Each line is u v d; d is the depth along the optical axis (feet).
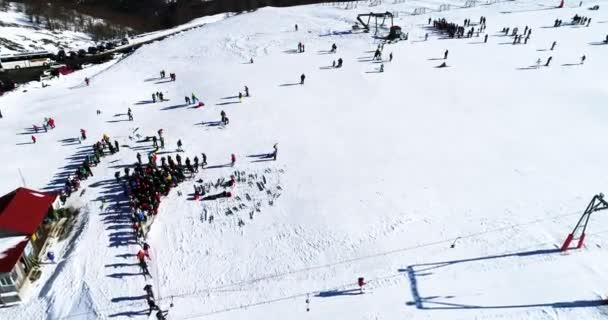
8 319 69.00
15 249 73.56
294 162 109.09
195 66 190.19
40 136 130.21
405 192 94.79
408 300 67.26
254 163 109.40
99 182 103.45
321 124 128.26
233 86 161.07
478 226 82.79
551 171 99.55
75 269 77.00
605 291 66.33
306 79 163.32
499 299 66.03
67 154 118.62
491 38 200.34
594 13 234.58
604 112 127.65
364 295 68.85
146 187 93.76
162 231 86.12
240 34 231.71
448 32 208.64
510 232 80.48
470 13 246.47
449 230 82.28
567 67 163.12
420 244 79.15
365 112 134.41
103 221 88.89
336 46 201.16
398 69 168.35
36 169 111.55
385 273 72.90
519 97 139.74
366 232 83.15
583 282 68.18
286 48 203.92
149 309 68.69
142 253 75.20
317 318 65.41
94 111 146.20
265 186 99.71
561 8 246.68
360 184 98.63
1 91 177.78
